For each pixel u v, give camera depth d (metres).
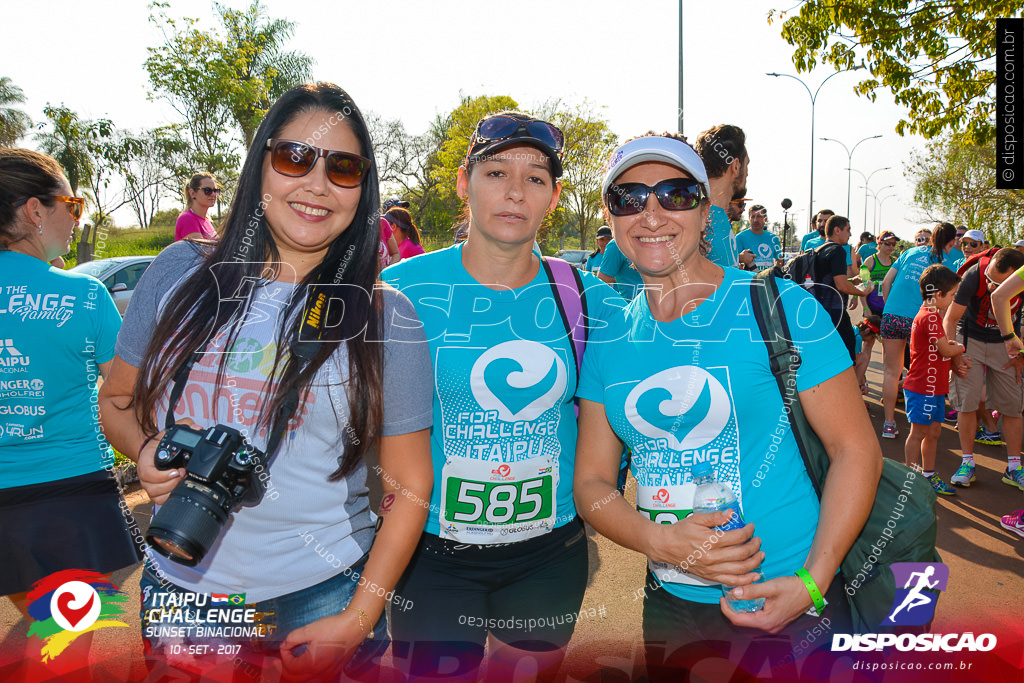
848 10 6.55
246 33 21.39
